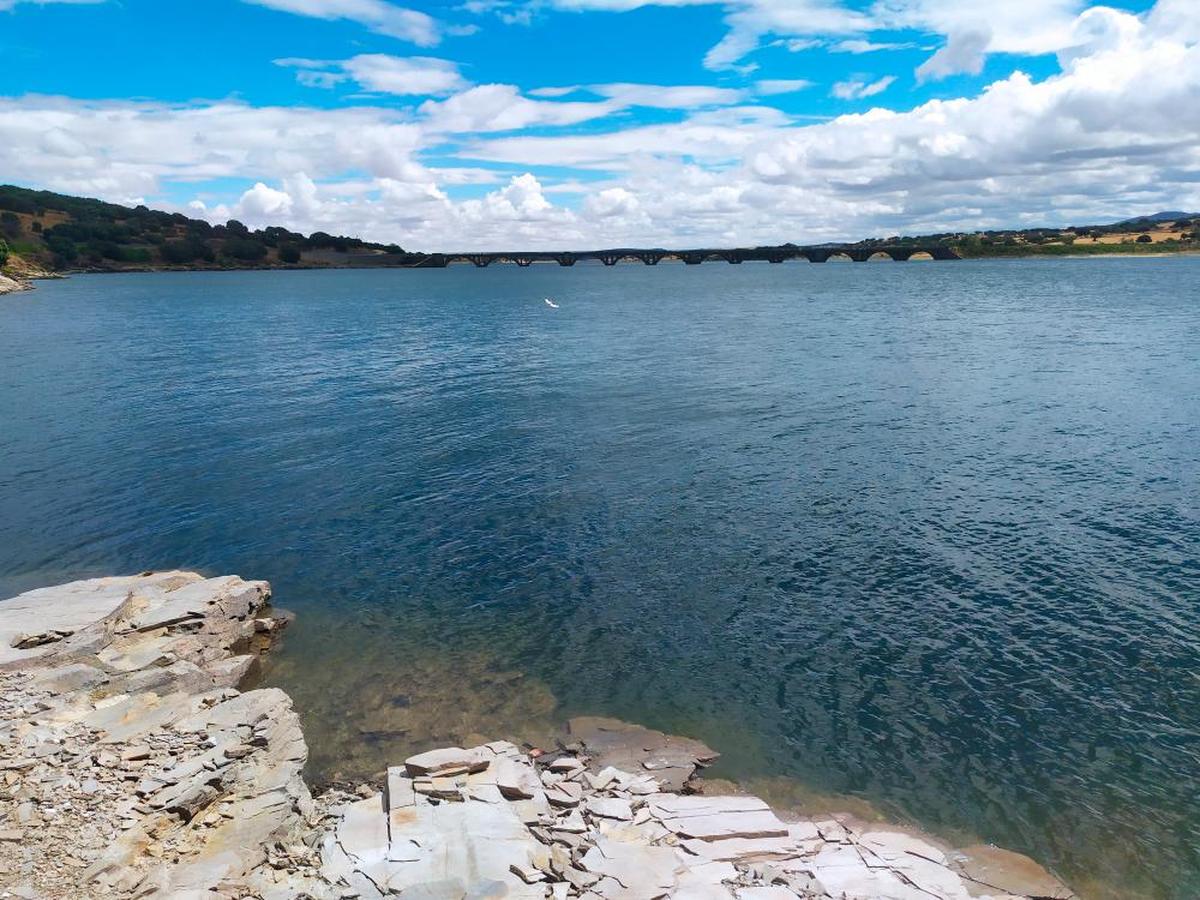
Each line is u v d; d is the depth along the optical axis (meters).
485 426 45.94
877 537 28.66
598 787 15.93
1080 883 14.04
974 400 49.22
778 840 14.41
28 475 37.59
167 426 47.19
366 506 33.25
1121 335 77.62
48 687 18.16
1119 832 15.24
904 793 16.38
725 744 17.98
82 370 69.38
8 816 13.44
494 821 14.16
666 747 17.77
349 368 69.81
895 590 24.80
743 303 137.12
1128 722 18.44
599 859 13.41
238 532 30.78
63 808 13.77
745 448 39.78
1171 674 20.16
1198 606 23.30
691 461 37.88
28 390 59.44
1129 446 38.22
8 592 25.98
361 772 17.08
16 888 11.74
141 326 109.62
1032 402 48.12
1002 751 17.58
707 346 78.56
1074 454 37.22
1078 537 28.16
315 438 43.97
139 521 31.94
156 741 16.12
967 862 14.31
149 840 13.33
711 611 23.91
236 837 13.68
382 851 13.38
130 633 21.44
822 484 34.19
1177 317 93.25
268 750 16.39
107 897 11.74
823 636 22.38
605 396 53.72
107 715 17.23
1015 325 89.50
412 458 39.72
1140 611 23.11
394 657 22.03
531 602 24.83
